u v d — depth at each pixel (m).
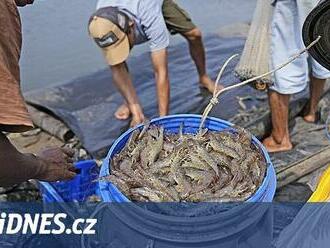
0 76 1.92
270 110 3.88
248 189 2.29
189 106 4.46
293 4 3.33
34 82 4.75
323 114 4.05
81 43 5.16
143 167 2.41
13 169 2.09
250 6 5.71
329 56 2.44
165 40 4.00
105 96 4.57
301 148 3.83
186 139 2.49
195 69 4.88
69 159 2.44
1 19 1.95
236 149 2.47
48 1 5.21
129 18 3.92
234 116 4.20
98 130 4.20
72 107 4.43
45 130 4.21
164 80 4.11
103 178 2.33
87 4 5.35
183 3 5.79
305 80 3.60
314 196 2.44
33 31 5.20
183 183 2.31
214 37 5.26
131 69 4.90
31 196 3.46
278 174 3.39
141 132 2.58
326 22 2.32
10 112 1.94
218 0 5.76
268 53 3.52
